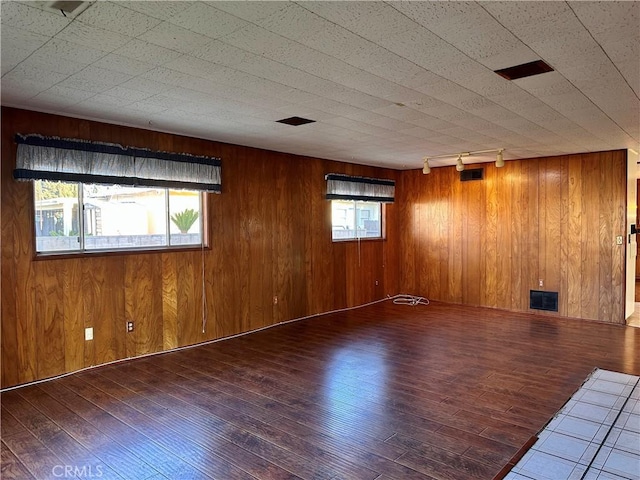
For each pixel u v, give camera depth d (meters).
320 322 6.16
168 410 3.29
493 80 3.07
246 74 2.92
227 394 3.59
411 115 4.02
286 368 4.22
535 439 2.83
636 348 4.82
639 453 2.66
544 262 6.59
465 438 2.85
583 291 6.28
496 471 2.47
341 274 7.01
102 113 3.87
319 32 2.30
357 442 2.80
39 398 3.51
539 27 2.25
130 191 4.53
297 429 2.98
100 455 2.67
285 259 6.10
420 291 7.96
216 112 3.87
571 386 3.72
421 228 7.89
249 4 1.99
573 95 3.42
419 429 2.97
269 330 5.71
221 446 2.76
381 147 5.65
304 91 3.29
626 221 5.93
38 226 3.88
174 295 4.84
